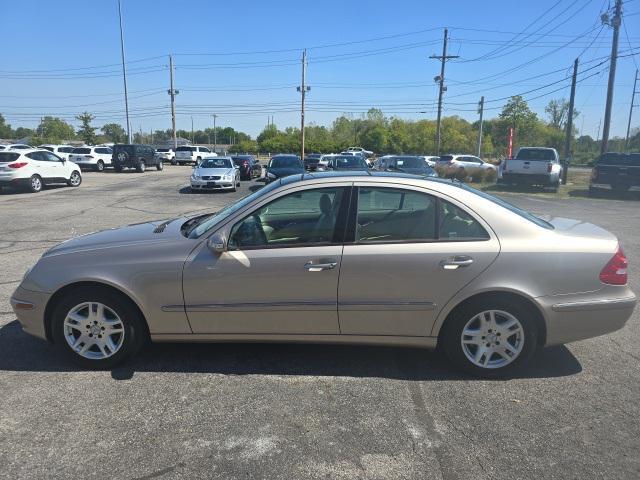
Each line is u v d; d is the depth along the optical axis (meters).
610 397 3.64
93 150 34.59
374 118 110.62
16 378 3.88
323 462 2.90
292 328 3.88
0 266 7.40
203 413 3.40
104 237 4.27
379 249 3.76
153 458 2.93
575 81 26.03
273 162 20.98
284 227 3.90
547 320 3.77
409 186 3.86
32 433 3.16
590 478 2.77
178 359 4.21
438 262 3.72
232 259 3.79
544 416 3.39
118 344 4.00
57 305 3.98
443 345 3.92
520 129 80.56
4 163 18.77
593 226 4.34
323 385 3.79
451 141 86.88
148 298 3.88
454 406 3.51
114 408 3.46
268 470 2.83
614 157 19.86
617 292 3.80
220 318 3.88
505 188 23.39
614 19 24.14
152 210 14.28
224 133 150.50
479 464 2.89
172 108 58.16
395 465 2.88
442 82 47.84
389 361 4.20
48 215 13.07
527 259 3.71
